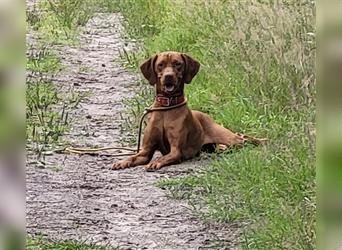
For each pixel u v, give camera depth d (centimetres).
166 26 1220
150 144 687
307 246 451
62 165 670
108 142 749
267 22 862
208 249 491
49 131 751
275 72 796
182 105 693
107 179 638
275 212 511
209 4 1097
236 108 785
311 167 542
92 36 1292
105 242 502
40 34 1244
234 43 902
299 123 646
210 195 584
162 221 541
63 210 559
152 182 630
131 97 917
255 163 602
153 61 707
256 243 481
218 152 699
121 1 1530
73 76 1022
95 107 877
